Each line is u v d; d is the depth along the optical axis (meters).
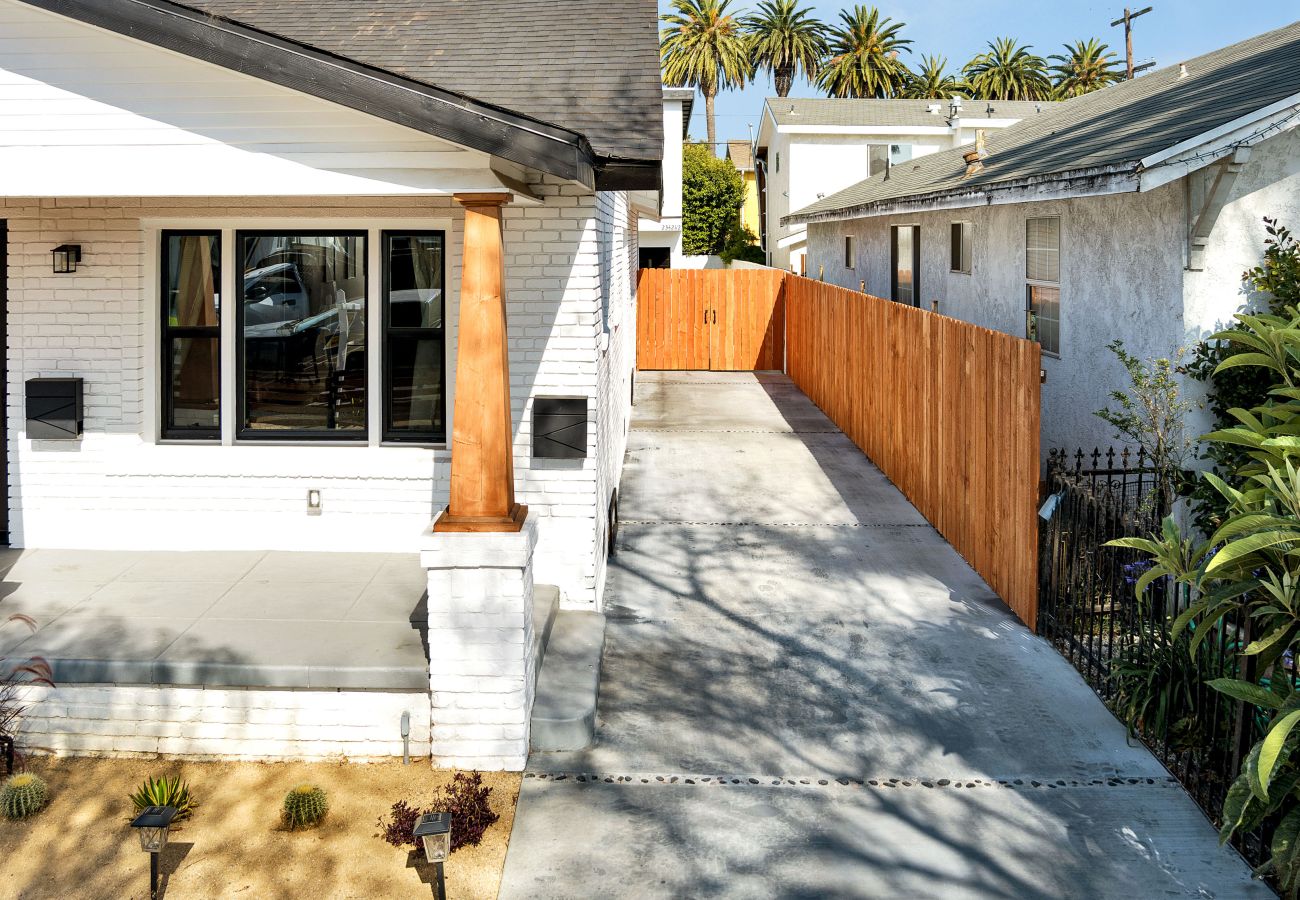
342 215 8.08
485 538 6.28
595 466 8.11
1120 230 10.31
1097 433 10.81
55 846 5.75
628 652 8.23
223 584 7.86
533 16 8.80
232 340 8.48
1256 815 5.16
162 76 6.40
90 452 8.46
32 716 6.62
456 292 8.20
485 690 6.43
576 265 7.93
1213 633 6.35
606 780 6.40
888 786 6.36
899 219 18.75
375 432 8.48
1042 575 8.66
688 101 29.47
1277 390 6.15
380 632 7.06
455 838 5.75
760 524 11.64
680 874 5.53
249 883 5.46
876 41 65.75
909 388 12.63
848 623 8.86
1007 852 5.72
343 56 6.08
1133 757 6.69
